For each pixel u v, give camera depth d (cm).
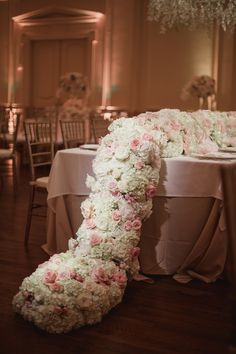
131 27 950
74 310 239
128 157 289
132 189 284
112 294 257
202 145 346
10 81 1070
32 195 376
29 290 247
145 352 220
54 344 225
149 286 301
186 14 470
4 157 565
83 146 357
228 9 429
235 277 154
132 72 959
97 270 260
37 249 371
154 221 317
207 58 902
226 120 422
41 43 1055
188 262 312
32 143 405
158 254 318
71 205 341
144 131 299
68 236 341
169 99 945
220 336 237
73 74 931
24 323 245
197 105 916
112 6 960
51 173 341
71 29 1005
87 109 884
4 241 391
